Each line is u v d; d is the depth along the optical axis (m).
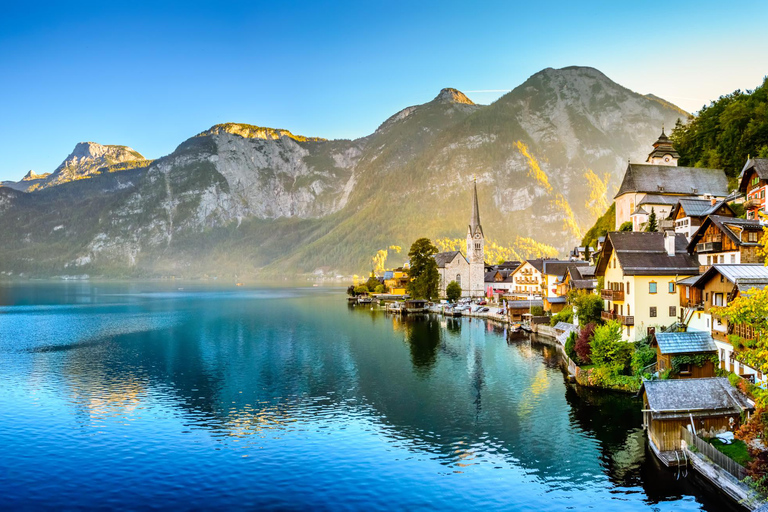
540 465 49.84
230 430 60.91
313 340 122.19
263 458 53.00
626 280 74.00
